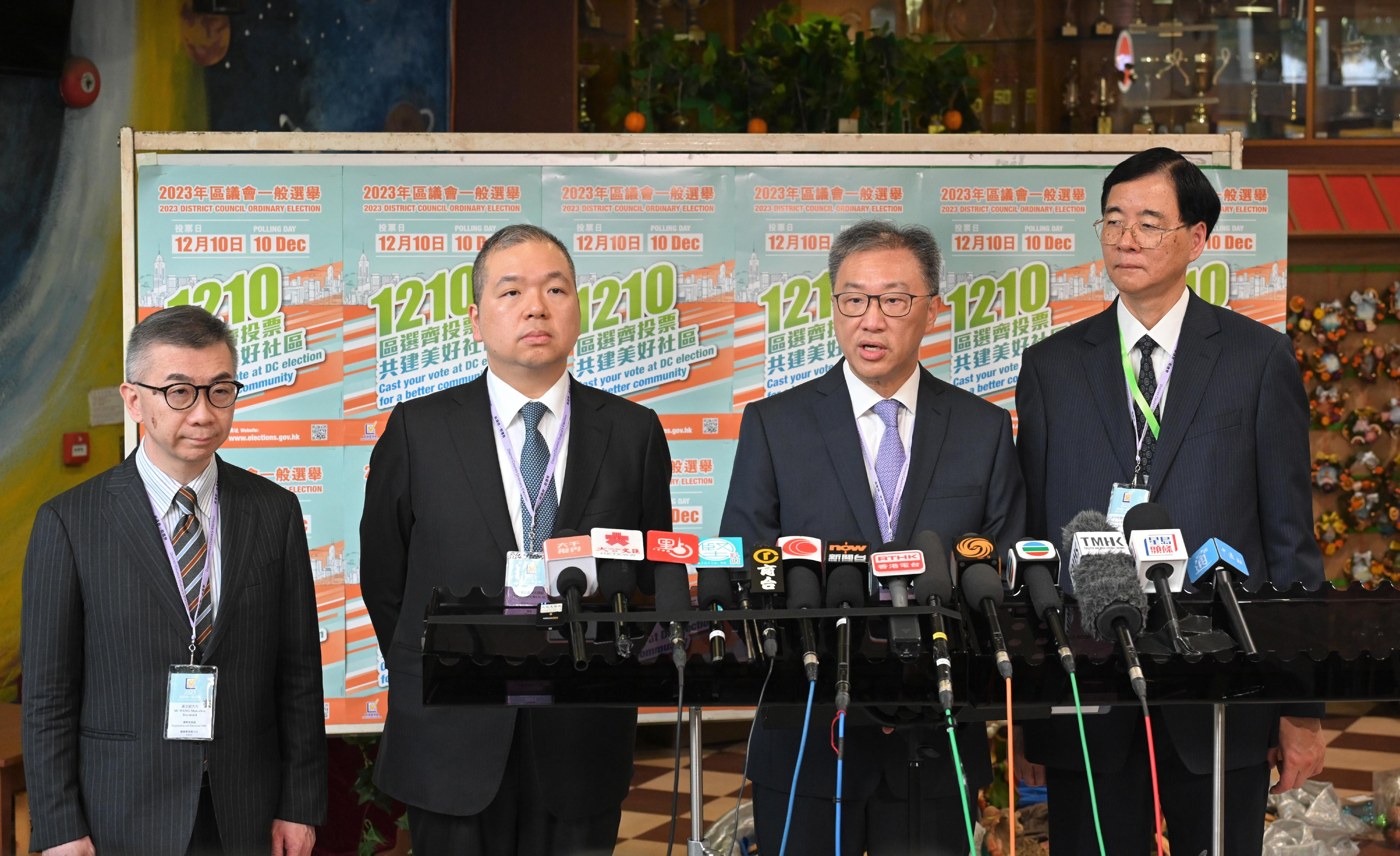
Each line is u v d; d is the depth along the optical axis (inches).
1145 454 89.7
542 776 81.1
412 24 198.2
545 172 125.2
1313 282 211.6
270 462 124.2
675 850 149.6
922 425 88.9
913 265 85.7
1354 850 137.1
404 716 84.0
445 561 85.4
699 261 126.2
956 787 81.0
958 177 126.1
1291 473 88.5
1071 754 84.9
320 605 124.2
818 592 68.8
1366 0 213.3
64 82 151.4
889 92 162.4
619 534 69.9
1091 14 217.0
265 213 123.6
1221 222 125.9
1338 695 67.6
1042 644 67.4
